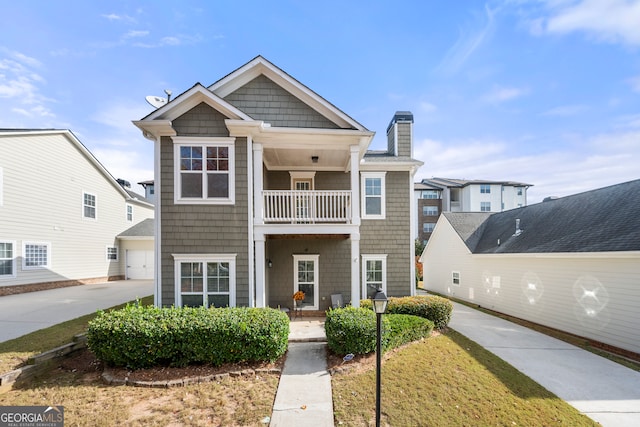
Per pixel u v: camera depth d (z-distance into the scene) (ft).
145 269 62.39
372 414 13.34
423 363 18.70
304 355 19.93
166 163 25.20
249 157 25.76
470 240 47.42
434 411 13.75
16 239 39.70
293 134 27.09
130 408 13.47
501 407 14.42
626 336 22.62
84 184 51.60
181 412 13.24
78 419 12.56
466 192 116.57
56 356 17.67
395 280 35.22
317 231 26.76
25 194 41.01
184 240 25.08
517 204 116.98
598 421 13.70
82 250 51.08
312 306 34.04
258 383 15.96
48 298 35.65
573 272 27.43
